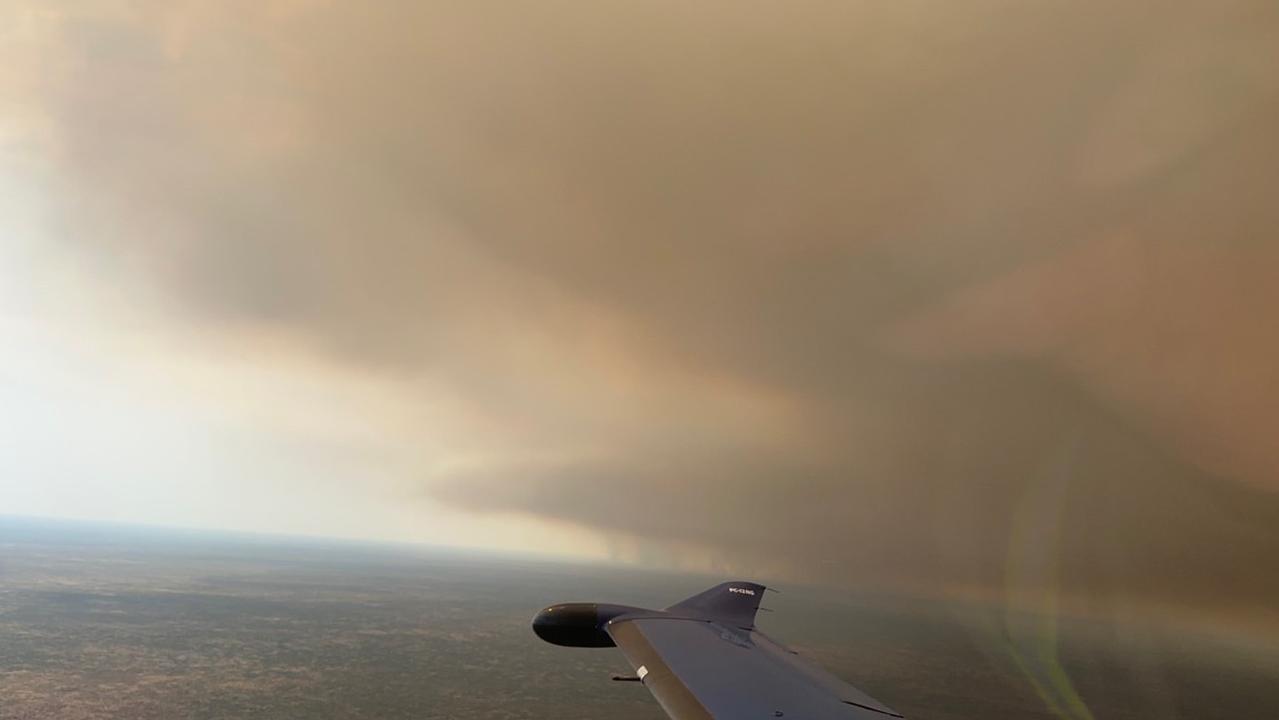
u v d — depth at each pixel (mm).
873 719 17953
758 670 20484
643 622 24062
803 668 21938
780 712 17328
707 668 19844
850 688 20734
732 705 17234
